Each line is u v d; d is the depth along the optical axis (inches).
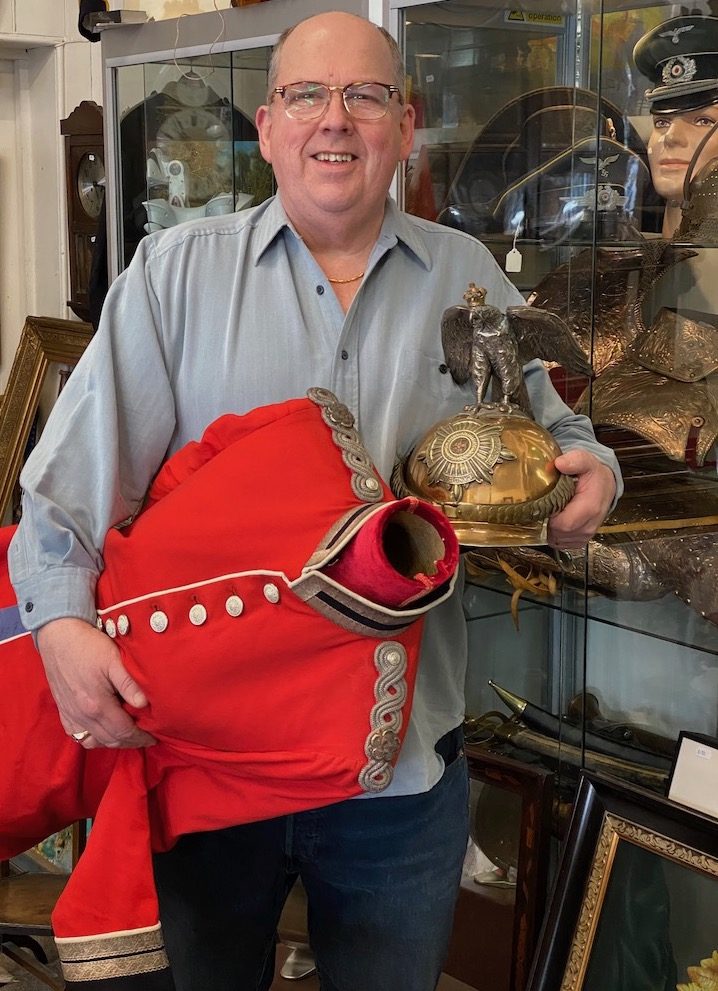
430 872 47.5
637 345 59.6
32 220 106.0
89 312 96.2
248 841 47.0
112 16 79.0
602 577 62.4
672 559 59.2
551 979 57.7
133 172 82.0
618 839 56.8
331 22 44.7
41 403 104.0
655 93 56.2
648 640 62.1
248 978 49.7
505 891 68.2
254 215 47.9
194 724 39.5
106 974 39.9
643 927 55.6
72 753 43.1
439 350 47.9
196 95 75.0
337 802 42.6
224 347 45.9
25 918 66.7
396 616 36.9
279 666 38.5
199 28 73.2
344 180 44.2
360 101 44.2
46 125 102.0
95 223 96.0
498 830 68.4
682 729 61.4
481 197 63.1
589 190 59.1
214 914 47.9
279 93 44.8
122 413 44.8
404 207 64.7
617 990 56.0
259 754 39.4
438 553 37.3
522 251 62.4
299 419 40.9
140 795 41.7
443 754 49.3
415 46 61.8
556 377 61.1
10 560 43.0
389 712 38.4
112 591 41.2
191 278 46.2
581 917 57.2
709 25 54.0
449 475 41.3
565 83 59.2
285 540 38.3
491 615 68.6
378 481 39.9
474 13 60.8
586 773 58.4
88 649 40.2
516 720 68.0
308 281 46.6
